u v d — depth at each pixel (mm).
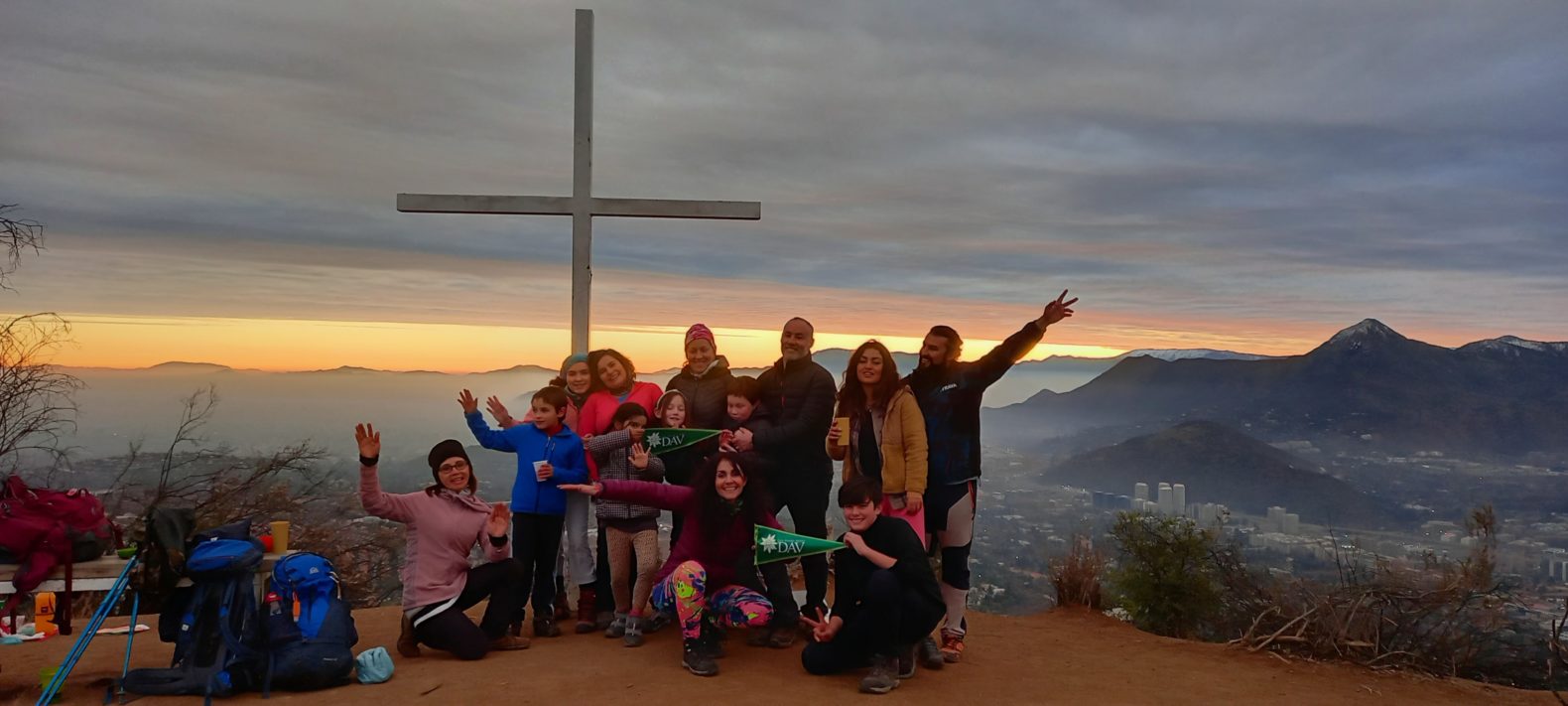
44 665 4871
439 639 4984
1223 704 4566
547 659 5008
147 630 5801
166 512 4371
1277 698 4691
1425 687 4945
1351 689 4891
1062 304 4930
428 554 5051
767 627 5293
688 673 4746
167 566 4242
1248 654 5574
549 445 5594
